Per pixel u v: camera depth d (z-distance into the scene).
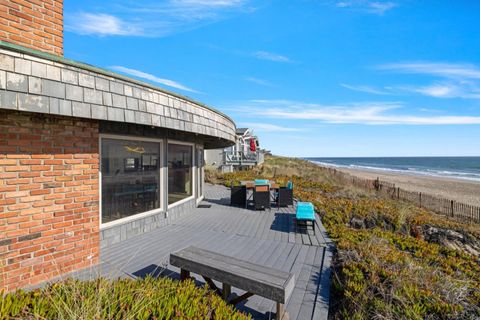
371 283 3.28
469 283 3.60
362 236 5.47
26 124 2.96
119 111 3.62
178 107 4.89
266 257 4.36
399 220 7.32
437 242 6.87
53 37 3.30
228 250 4.60
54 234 3.22
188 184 7.57
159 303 2.12
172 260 3.03
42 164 3.11
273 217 7.20
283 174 19.56
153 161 5.74
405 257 4.23
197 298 2.23
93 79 3.28
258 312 2.81
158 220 5.85
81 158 3.51
